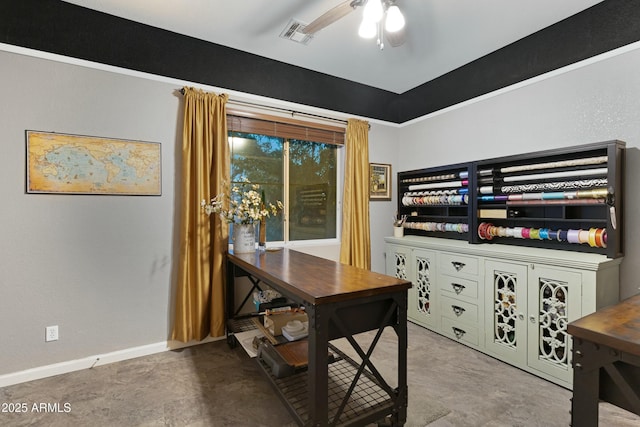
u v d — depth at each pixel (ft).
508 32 8.71
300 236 11.50
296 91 10.75
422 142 12.22
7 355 7.09
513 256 7.79
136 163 8.35
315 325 4.66
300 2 7.57
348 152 11.68
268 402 6.53
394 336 9.85
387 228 13.04
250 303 10.16
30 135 7.21
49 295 7.47
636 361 3.03
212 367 7.92
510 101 9.36
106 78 7.99
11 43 7.05
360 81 12.00
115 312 8.21
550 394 6.70
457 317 9.28
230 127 9.58
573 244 7.92
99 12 7.91
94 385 7.09
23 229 7.20
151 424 5.85
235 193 10.03
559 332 7.05
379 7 5.57
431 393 6.77
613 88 7.32
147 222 8.55
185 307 8.71
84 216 7.81
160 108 8.65
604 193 7.00
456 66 10.75
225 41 9.29
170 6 7.70
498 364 8.02
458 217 10.46
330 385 6.75
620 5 7.18
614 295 6.93
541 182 8.41
